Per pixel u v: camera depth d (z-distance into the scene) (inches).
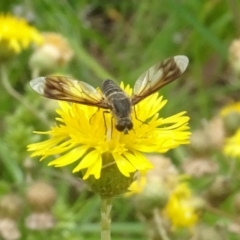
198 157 7.9
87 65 11.1
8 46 8.7
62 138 4.5
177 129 4.5
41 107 9.5
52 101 8.3
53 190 8.0
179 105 11.2
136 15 13.1
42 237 8.2
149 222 6.9
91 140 4.5
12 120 9.1
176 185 7.3
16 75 11.2
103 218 4.6
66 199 9.4
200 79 11.4
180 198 7.2
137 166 4.4
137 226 8.5
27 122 9.0
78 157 4.4
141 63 12.0
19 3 12.4
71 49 10.1
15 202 7.9
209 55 12.1
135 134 4.5
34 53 9.4
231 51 9.1
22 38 8.8
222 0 12.1
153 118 4.6
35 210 7.9
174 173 7.3
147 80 4.5
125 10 13.3
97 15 14.0
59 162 4.4
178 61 4.4
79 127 4.5
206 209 7.2
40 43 8.9
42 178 8.7
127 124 4.4
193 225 7.2
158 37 12.0
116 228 8.5
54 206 8.4
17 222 7.9
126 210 9.0
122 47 13.2
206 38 10.0
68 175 8.8
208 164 7.9
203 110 10.8
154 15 12.6
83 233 9.0
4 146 9.1
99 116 4.6
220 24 11.8
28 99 9.2
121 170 4.3
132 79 11.2
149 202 6.6
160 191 6.7
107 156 4.5
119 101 4.4
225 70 12.3
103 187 4.5
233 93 12.1
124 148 4.4
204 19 11.9
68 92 4.3
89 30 11.5
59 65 9.4
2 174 9.7
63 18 11.7
